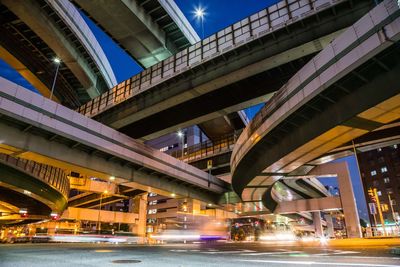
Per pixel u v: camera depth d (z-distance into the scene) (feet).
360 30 49.96
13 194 158.20
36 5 134.00
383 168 294.66
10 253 47.98
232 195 170.91
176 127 125.08
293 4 90.38
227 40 103.24
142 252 53.16
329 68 55.72
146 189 127.44
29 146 75.51
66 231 229.04
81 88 203.10
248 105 109.19
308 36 85.25
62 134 80.28
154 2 165.99
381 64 49.08
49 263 32.27
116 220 249.34
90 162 93.97
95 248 67.26
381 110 54.13
